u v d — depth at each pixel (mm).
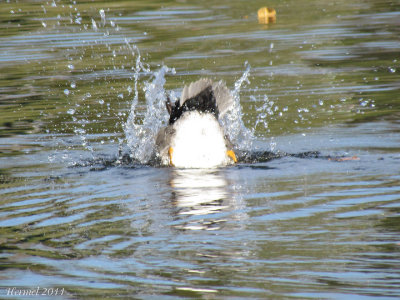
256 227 10148
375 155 14484
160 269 8734
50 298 8031
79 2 36219
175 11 34156
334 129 16828
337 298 7734
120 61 25016
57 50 26969
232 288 8102
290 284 8156
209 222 10484
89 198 12109
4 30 30453
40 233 10258
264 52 25562
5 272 8852
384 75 21859
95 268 8875
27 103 20469
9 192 12617
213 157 14719
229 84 21375
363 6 34312
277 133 16844
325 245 9305
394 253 8930
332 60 24141
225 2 36781
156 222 10570
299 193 11930
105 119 18766
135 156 15500
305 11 33625
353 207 10914
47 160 15156
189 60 24656
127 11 34156
